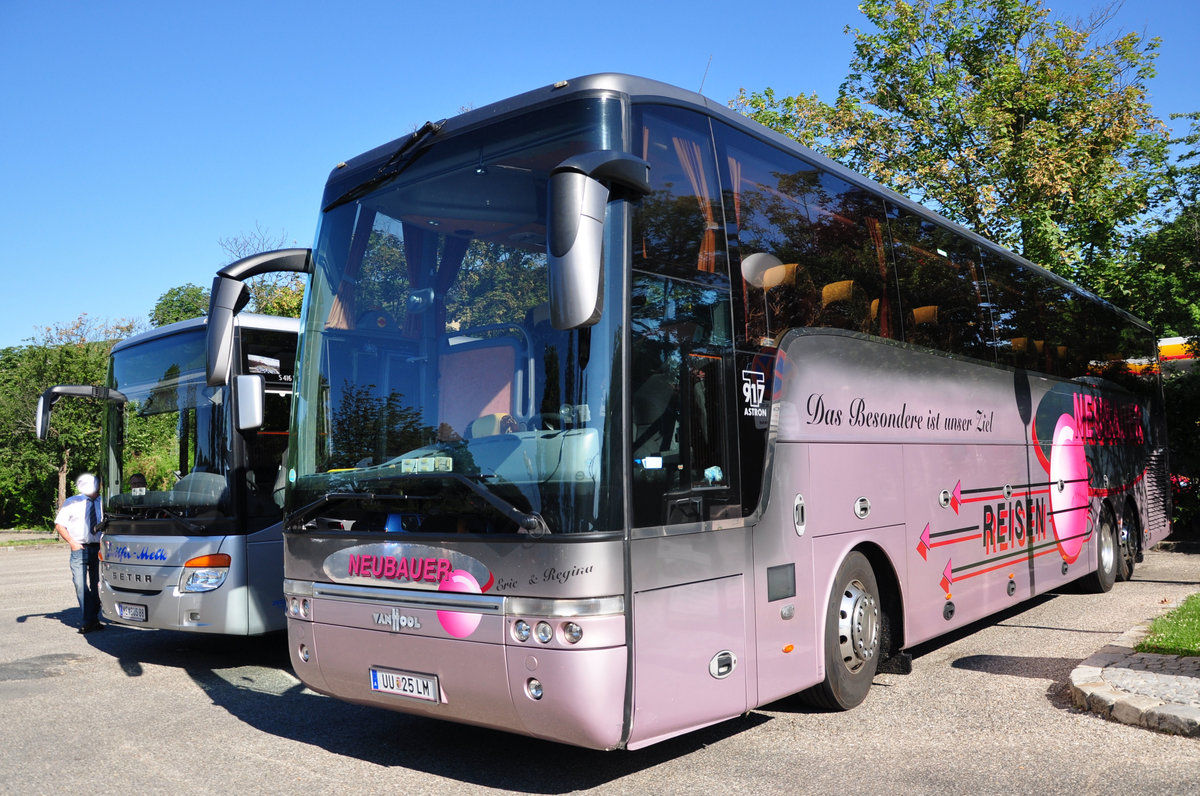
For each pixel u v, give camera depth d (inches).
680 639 186.1
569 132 194.4
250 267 233.6
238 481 336.5
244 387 231.5
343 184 236.8
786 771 204.7
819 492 237.9
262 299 1227.2
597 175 170.4
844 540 247.1
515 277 193.6
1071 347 449.7
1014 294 391.5
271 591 341.7
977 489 331.6
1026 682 278.8
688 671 187.8
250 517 338.3
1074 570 421.7
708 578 195.2
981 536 331.3
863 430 262.2
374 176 229.0
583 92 194.9
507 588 176.6
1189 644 284.4
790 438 228.2
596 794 192.2
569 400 178.2
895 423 280.4
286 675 329.4
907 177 908.6
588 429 175.0
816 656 233.0
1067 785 189.3
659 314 189.9
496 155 205.3
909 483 284.4
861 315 269.7
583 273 163.0
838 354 253.6
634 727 174.9
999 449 354.3
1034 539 378.9
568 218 164.1
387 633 195.9
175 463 353.7
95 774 214.4
